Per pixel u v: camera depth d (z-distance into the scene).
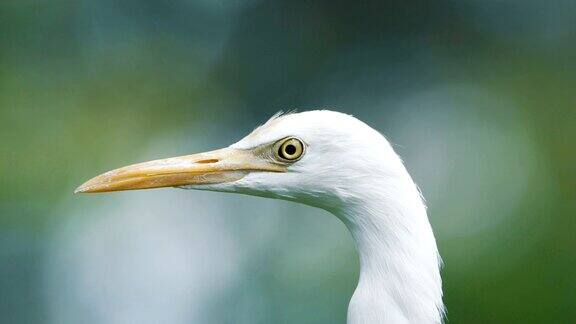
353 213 2.65
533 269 3.01
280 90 3.63
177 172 2.67
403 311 2.64
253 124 3.58
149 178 2.67
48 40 3.58
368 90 3.62
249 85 3.63
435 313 2.63
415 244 2.64
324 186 2.65
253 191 2.66
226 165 2.66
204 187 2.66
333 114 2.65
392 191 2.64
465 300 3.00
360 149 2.64
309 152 2.65
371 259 2.64
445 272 3.01
